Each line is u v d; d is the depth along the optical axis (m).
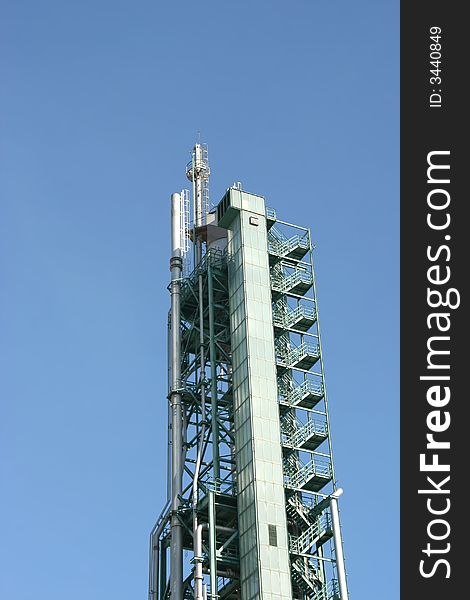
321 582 91.25
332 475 96.94
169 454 101.50
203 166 122.12
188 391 104.44
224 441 100.69
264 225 109.94
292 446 97.38
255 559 88.94
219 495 94.25
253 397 97.81
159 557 97.31
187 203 118.19
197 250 114.88
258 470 93.69
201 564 90.19
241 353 101.44
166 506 98.62
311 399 101.56
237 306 104.62
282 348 104.56
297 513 94.69
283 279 108.50
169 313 111.31
